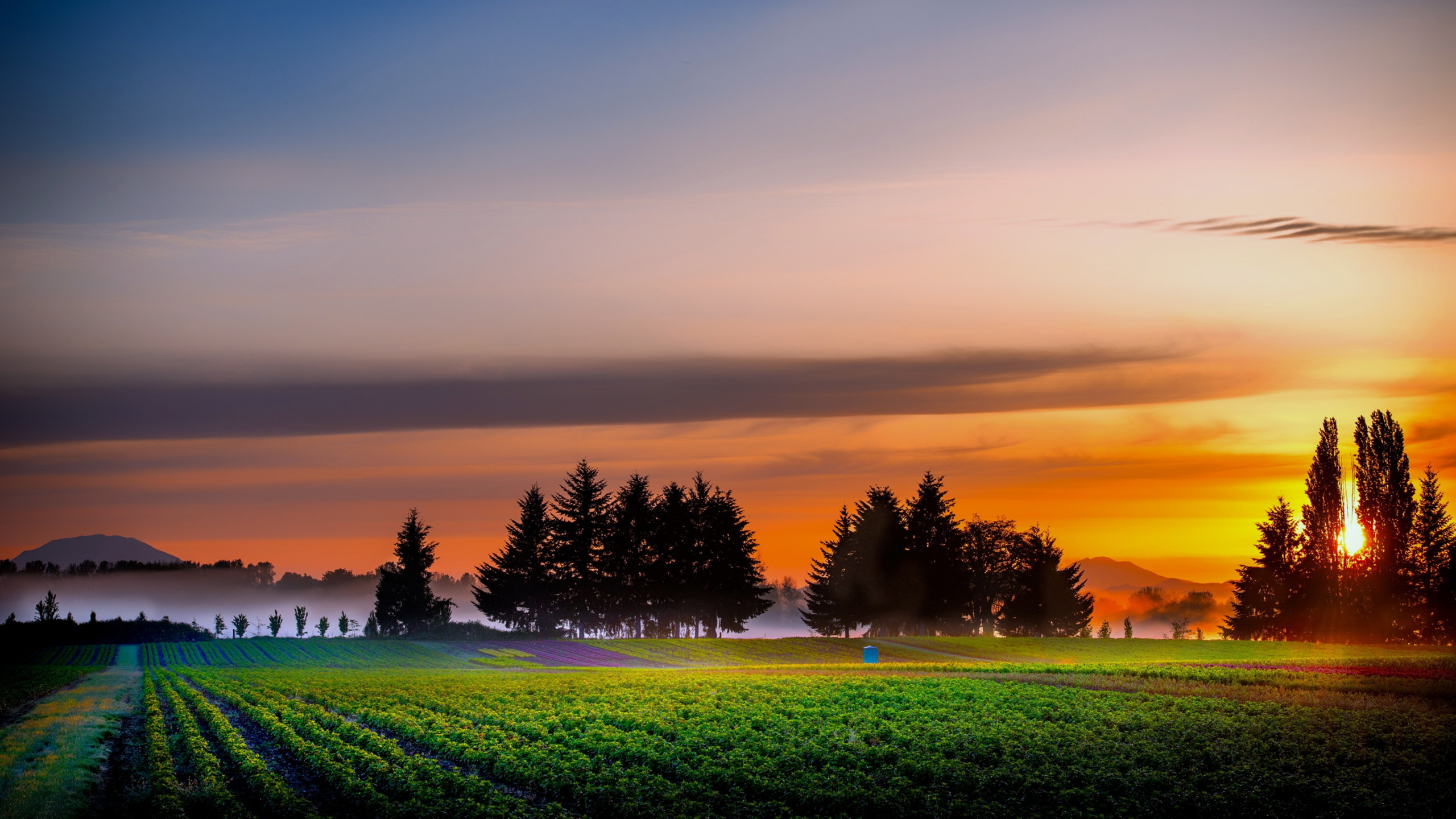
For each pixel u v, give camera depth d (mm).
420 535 121938
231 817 23047
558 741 33250
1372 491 100438
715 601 117625
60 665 76875
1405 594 97688
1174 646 88312
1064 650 86625
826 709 38906
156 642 100375
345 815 24109
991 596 129875
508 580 118562
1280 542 115000
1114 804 23859
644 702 42656
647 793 24719
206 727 38812
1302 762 27969
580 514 119375
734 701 42688
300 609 126500
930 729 33719
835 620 119750
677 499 119875
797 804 23828
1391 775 26219
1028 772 26812
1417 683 46781
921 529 117750
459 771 29094
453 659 83500
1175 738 31844
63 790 25250
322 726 38000
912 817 22984
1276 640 111375
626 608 117000
